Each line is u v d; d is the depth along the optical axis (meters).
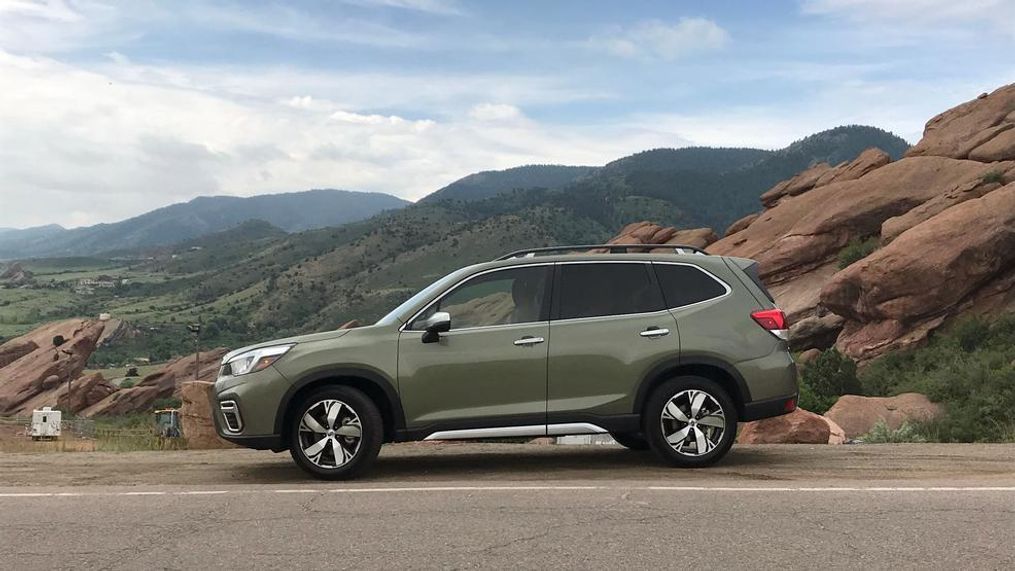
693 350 7.98
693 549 5.02
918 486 6.92
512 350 7.84
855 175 35.78
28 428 38.78
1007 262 24.83
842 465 8.39
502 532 5.43
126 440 14.73
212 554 5.03
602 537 5.29
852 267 26.77
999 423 15.88
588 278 8.16
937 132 33.91
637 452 9.47
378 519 5.85
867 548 5.02
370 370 7.74
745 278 8.36
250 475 8.33
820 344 29.75
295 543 5.25
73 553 5.09
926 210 28.25
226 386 7.86
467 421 7.77
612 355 7.90
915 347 24.88
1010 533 5.32
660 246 8.48
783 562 4.75
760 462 8.57
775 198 40.84
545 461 8.91
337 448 7.70
